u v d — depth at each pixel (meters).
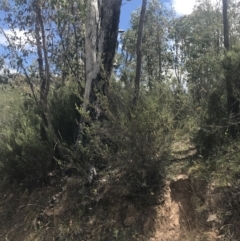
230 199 6.16
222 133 7.21
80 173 7.56
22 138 7.91
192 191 6.57
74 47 10.48
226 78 7.49
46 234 6.93
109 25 8.11
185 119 7.19
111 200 6.87
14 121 9.39
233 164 6.52
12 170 8.11
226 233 5.88
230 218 6.02
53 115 8.70
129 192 6.74
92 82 7.75
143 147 6.54
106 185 7.09
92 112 7.54
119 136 6.65
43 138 8.38
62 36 10.27
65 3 9.02
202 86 9.09
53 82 10.71
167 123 6.64
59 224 6.95
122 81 7.85
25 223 7.37
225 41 8.45
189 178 6.70
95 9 8.20
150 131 6.55
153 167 6.57
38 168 7.88
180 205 6.47
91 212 6.88
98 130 6.80
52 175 7.93
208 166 6.70
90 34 8.07
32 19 9.91
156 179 6.65
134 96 7.12
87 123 7.50
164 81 7.81
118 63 9.33
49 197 7.56
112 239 6.39
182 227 6.22
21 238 7.12
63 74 10.38
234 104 7.48
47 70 8.88
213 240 5.84
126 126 6.62
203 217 6.16
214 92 7.79
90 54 7.99
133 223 6.46
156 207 6.51
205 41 14.70
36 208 7.48
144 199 6.61
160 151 6.62
